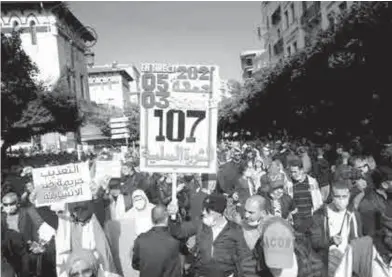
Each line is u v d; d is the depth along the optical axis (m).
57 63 47.69
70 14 50.66
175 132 6.91
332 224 5.41
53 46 47.75
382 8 15.52
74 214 6.20
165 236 5.16
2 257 5.59
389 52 16.38
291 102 26.42
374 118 19.59
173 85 6.91
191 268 6.13
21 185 9.91
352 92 19.55
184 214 8.85
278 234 3.83
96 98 82.50
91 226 6.17
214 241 5.16
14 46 23.38
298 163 7.39
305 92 23.44
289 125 30.05
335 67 17.83
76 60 55.09
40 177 6.39
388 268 4.27
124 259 6.77
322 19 34.22
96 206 7.63
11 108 24.97
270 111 32.91
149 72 6.91
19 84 24.20
